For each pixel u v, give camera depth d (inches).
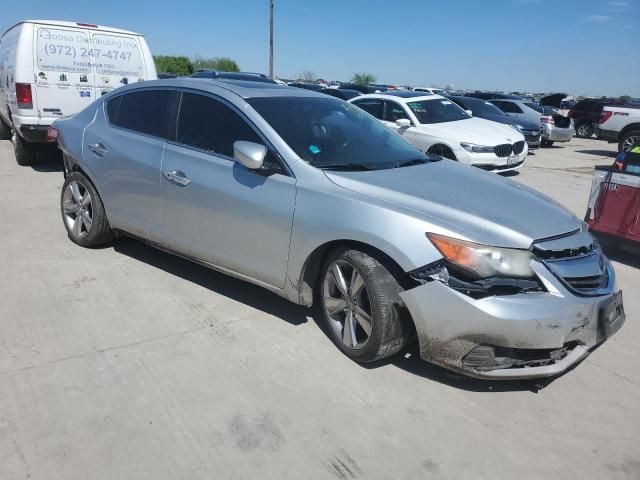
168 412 111.7
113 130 185.6
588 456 105.6
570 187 392.8
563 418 116.9
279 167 140.3
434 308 114.9
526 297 112.7
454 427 111.8
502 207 129.2
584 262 122.6
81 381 120.4
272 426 109.1
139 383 120.8
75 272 180.4
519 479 98.7
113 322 147.6
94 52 336.8
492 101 745.0
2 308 152.3
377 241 120.4
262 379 124.6
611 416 118.5
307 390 121.3
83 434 104.0
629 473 101.5
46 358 128.6
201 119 160.7
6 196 276.7
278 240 138.9
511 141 394.3
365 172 140.1
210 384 121.7
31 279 172.9
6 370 122.8
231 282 177.6
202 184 153.3
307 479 96.0
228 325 148.8
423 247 115.9
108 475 94.6
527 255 115.2
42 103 323.3
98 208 192.5
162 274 181.9
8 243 205.3
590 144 757.3
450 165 163.8
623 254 236.2
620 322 129.9
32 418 107.7
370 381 125.9
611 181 220.8
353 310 130.2
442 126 401.7
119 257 195.9
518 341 111.4
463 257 112.9
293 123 150.4
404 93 446.9
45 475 93.9
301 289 139.5
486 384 127.2
